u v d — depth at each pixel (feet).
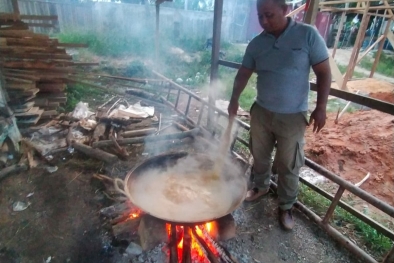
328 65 5.82
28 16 14.51
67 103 16.52
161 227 5.74
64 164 10.63
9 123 10.40
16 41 14.07
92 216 7.96
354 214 7.39
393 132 13.48
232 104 7.60
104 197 8.80
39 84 15.12
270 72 6.35
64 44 14.87
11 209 8.20
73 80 16.97
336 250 7.06
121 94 19.20
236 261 6.14
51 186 9.31
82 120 13.79
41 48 14.49
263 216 8.16
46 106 14.85
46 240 7.10
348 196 10.30
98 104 17.37
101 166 10.60
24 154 10.66
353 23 53.52
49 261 6.50
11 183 9.38
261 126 7.14
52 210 8.19
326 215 7.47
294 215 8.25
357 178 11.84
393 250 5.98
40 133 12.69
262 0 5.63
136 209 7.56
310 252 6.98
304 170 11.71
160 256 6.53
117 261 6.42
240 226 7.74
